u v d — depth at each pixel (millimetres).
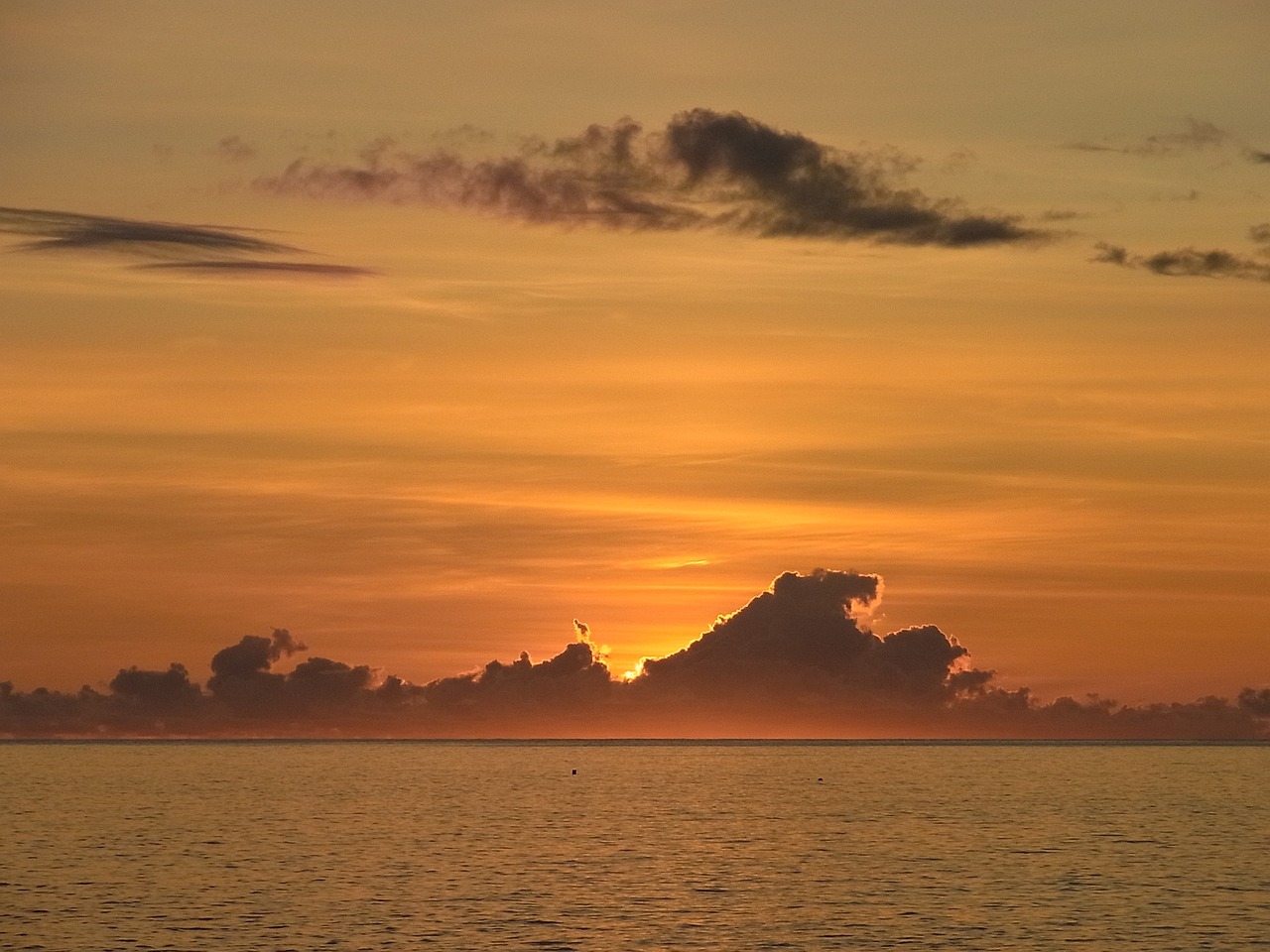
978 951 67062
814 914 76938
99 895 81938
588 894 83938
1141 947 68062
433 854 106250
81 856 102812
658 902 81000
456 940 68938
